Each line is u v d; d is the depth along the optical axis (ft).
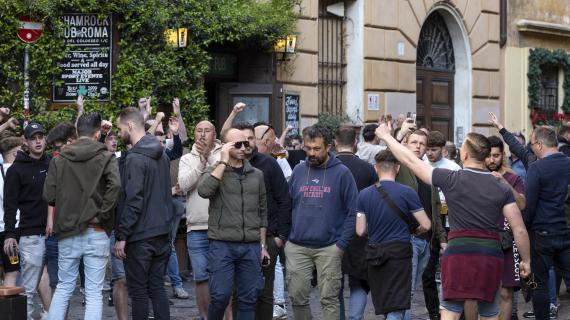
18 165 35.50
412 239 37.91
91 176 32.24
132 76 56.49
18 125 54.44
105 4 55.83
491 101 85.51
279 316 40.32
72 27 55.93
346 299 47.03
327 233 33.50
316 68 68.23
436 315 39.68
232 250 32.68
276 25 61.62
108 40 56.24
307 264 33.94
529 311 43.62
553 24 91.30
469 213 28.53
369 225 32.68
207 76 62.69
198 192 32.71
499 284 28.81
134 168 32.60
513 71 87.61
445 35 83.05
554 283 43.16
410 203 32.30
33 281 35.88
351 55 72.74
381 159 32.83
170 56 57.72
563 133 47.50
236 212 32.71
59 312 32.19
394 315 32.27
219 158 33.60
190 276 52.54
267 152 37.52
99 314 32.35
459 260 28.50
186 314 42.22
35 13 54.90
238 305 33.22
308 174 34.06
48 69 55.31
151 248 32.81
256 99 64.03
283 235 34.14
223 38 59.00
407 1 76.48
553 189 37.19
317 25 68.33
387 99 74.59
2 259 37.14
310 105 67.56
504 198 28.60
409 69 76.79
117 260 35.42
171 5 57.62
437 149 40.24
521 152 41.93
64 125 35.94
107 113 55.93
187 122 58.70
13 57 55.01
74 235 32.19
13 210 35.29
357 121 71.77
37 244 35.63
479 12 84.07
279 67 65.21
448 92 83.05
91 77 56.18
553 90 92.94
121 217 32.45
